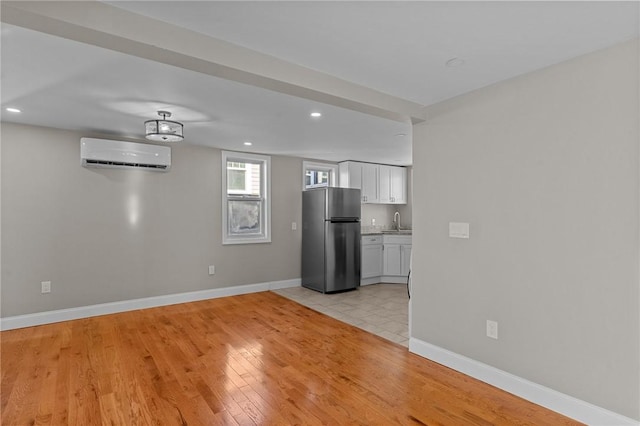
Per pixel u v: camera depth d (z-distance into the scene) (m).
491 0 1.51
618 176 1.90
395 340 3.36
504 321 2.41
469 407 2.19
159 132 3.30
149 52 1.75
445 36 1.84
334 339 3.37
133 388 2.40
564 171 2.11
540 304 2.22
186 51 1.78
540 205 2.22
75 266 3.96
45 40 1.90
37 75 2.38
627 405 1.86
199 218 4.83
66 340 3.28
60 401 2.23
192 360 2.86
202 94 2.77
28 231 3.69
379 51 2.01
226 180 5.08
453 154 2.75
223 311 4.30
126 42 1.65
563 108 2.12
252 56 2.01
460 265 2.69
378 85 2.51
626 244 1.87
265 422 2.03
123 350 3.05
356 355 2.99
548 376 2.18
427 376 2.61
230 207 5.25
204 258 4.88
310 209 5.61
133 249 4.33
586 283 2.02
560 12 1.60
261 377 2.58
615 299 1.91
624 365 1.88
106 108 3.12
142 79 2.46
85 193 4.02
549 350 2.18
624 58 1.88
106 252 4.15
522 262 2.31
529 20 1.67
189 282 4.76
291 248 5.74
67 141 3.90
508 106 2.39
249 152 5.27
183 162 4.70
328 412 2.14
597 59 1.98
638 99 1.83
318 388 2.42
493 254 2.47
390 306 4.57
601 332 1.96
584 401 2.02
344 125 3.72
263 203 5.51
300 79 2.20
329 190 5.31
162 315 4.11
